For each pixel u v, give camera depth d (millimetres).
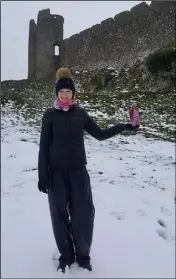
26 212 5109
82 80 29312
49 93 27703
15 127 14273
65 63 37906
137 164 9609
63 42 38250
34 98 25000
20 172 7641
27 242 4180
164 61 21469
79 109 3701
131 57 29219
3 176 7266
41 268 3668
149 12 28125
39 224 4684
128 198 6414
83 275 3572
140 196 6637
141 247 4359
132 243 4434
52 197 3609
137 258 4062
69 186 3623
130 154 10977
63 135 3588
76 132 3621
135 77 24281
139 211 5781
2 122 15180
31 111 18453
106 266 3807
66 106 3605
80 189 3615
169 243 4633
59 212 3602
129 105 19734
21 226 4602
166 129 15422
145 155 11031
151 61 22219
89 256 3785
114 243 4387
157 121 16672
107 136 3789
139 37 28766
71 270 3621
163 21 26922
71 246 3721
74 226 3646
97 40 33219
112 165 9188
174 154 11430
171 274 3801
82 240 3646
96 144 12250
